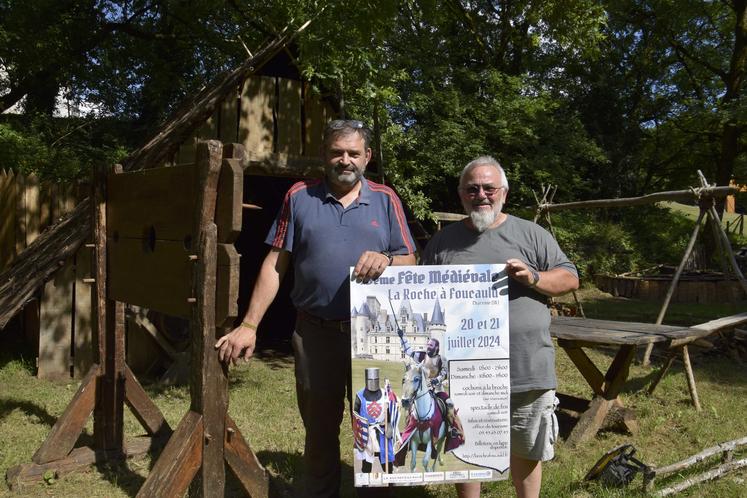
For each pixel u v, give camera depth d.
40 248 8.18
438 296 3.06
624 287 17.66
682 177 26.27
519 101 16.91
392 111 16.34
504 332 3.09
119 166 4.49
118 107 19.53
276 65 8.72
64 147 16.70
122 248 4.30
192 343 3.28
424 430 3.04
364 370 3.03
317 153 8.29
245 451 3.33
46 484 4.30
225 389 3.27
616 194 23.05
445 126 16.02
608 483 4.27
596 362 8.58
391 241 3.45
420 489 4.29
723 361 8.82
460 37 19.42
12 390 6.78
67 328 7.48
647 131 25.91
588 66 22.36
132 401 4.79
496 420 3.07
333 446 3.48
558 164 17.48
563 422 5.93
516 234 3.32
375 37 8.32
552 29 16.62
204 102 7.87
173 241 3.54
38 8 14.25
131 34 16.48
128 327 7.71
